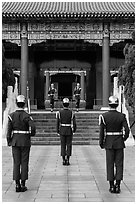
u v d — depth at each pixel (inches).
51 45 1530.5
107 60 1233.4
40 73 1574.8
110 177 362.3
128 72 815.7
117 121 370.6
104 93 1226.6
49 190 370.6
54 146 795.4
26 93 1224.2
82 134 858.1
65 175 451.2
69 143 535.8
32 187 384.2
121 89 882.1
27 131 374.9
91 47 1549.0
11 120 373.7
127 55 818.8
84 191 366.6
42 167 512.1
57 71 1573.6
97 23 1244.5
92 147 775.1
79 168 503.8
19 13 1187.9
